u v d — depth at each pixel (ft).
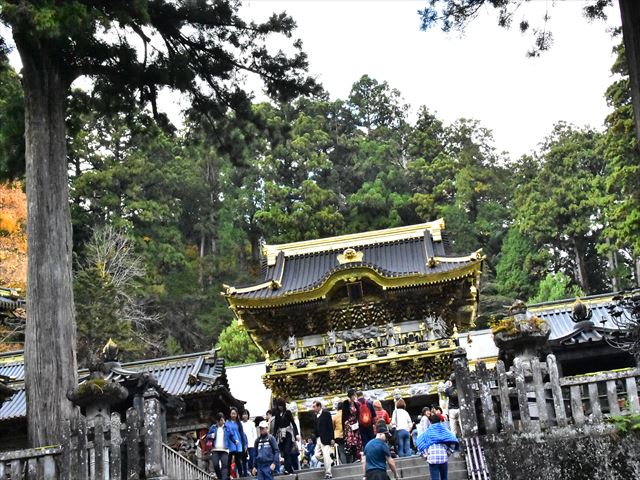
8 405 87.20
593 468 43.62
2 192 123.54
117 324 127.34
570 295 163.53
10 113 62.69
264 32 67.92
